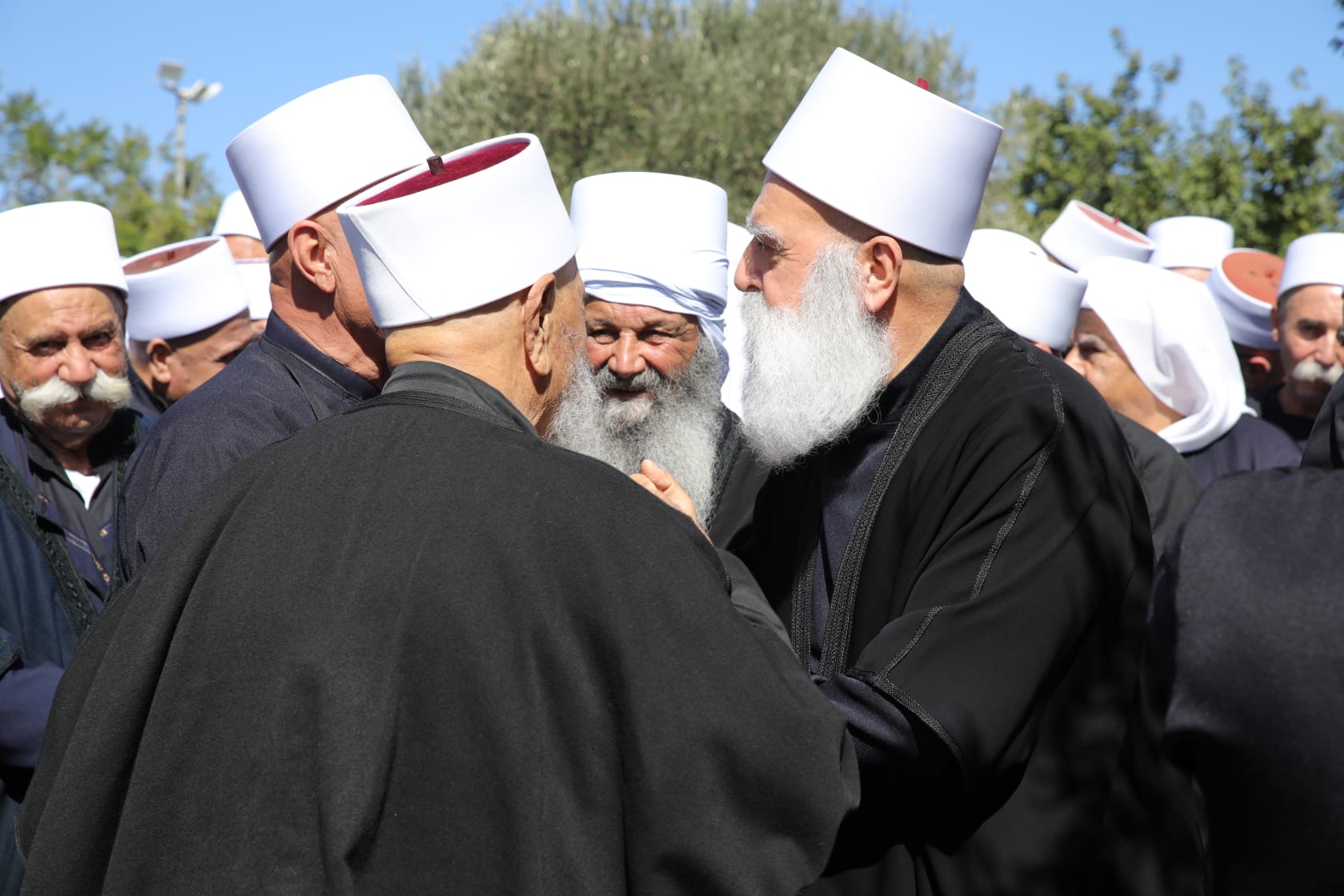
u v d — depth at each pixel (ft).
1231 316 17.95
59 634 10.04
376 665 5.07
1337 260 15.43
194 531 5.62
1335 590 4.51
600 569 5.25
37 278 10.69
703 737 5.09
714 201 11.32
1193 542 4.84
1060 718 7.30
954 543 7.29
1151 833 6.89
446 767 5.02
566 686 5.12
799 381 7.83
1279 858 4.50
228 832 5.01
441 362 5.93
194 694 5.23
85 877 5.24
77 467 11.32
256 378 8.27
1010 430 7.33
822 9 55.62
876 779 6.86
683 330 10.85
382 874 4.94
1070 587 7.07
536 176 6.11
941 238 7.88
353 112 8.61
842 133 7.91
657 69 50.75
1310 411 15.89
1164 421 13.34
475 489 5.34
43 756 5.74
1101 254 17.24
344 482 5.49
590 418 6.51
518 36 51.47
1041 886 7.11
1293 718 4.44
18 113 62.03
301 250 8.34
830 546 8.02
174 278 14.19
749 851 5.08
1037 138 44.70
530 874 4.91
